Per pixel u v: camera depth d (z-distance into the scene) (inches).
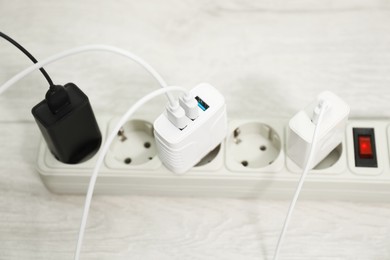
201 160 23.8
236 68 26.8
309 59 26.8
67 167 23.4
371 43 26.9
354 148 22.9
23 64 27.5
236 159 24.1
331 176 22.6
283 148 23.1
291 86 26.2
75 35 28.1
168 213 24.2
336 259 22.9
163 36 27.8
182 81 26.7
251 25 27.8
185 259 23.3
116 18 28.4
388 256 22.9
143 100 20.1
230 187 23.5
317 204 24.0
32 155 25.5
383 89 25.9
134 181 23.5
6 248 23.8
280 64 26.8
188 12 28.2
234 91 26.3
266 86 26.3
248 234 23.6
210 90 21.6
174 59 27.2
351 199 23.7
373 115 25.4
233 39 27.5
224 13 28.1
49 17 28.6
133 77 26.8
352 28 27.3
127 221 24.1
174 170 22.6
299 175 22.7
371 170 22.5
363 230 23.4
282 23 27.7
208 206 24.2
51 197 24.8
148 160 24.2
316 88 26.1
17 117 26.3
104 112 26.2
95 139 23.5
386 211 23.7
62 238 24.0
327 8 27.9
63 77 27.0
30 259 23.6
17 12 28.8
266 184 23.1
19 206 24.6
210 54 27.2
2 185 25.0
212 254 23.3
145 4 28.6
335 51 26.9
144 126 24.7
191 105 20.6
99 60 27.3
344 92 25.9
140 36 27.9
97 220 24.2
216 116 21.4
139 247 23.6
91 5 28.7
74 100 21.8
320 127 21.0
